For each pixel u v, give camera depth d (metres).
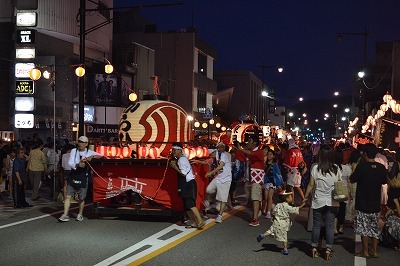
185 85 54.31
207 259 8.67
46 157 17.44
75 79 37.34
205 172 13.60
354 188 12.48
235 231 11.41
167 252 9.12
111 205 12.84
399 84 46.78
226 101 70.06
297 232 11.55
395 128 18.23
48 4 34.25
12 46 33.47
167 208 12.34
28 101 27.78
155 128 13.29
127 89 42.81
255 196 12.23
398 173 10.48
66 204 12.41
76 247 9.45
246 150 12.62
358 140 22.28
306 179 19.56
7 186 18.50
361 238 10.08
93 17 39.34
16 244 9.70
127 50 45.69
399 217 10.26
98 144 13.17
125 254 8.88
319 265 8.52
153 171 12.33
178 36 54.44
